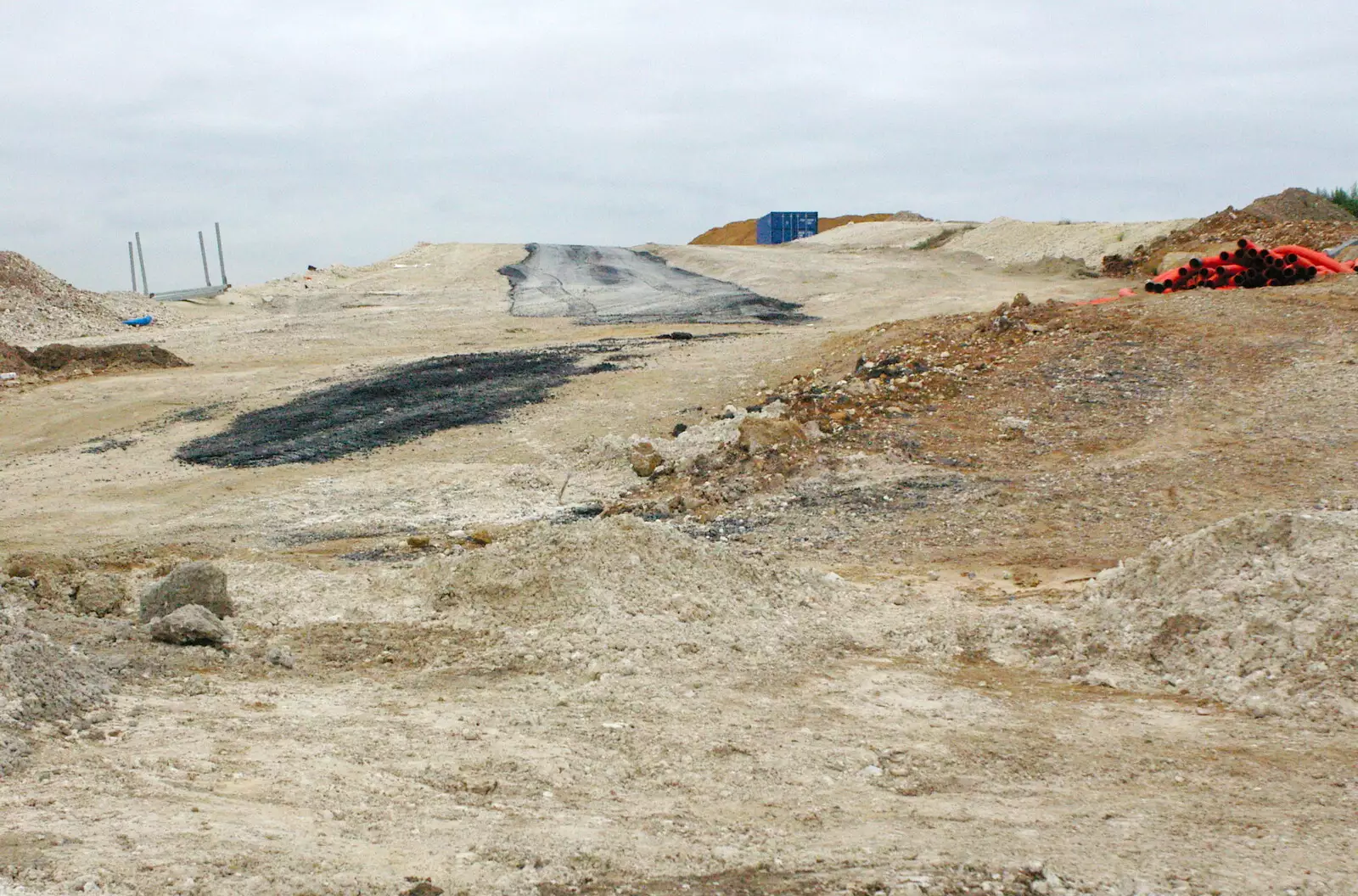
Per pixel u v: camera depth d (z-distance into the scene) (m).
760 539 13.59
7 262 42.66
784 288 41.06
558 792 5.68
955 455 16.34
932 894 4.46
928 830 5.24
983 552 12.54
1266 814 5.51
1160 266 34.50
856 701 7.66
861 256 50.62
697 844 4.98
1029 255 45.31
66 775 5.29
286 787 5.38
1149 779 6.09
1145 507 13.66
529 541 10.79
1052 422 17.30
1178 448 15.58
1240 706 7.41
